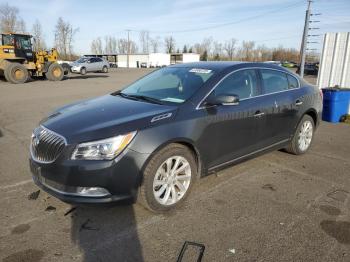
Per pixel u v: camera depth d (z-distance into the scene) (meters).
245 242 2.98
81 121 3.36
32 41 20.81
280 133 4.85
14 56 19.97
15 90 15.62
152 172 3.27
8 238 2.99
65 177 3.04
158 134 3.27
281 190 4.09
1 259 2.71
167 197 3.46
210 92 3.86
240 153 4.25
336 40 9.53
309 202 3.77
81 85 18.81
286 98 4.84
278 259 2.75
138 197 3.31
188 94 3.84
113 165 3.04
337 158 5.39
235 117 4.02
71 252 2.82
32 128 7.41
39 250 2.84
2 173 4.55
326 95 8.52
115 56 81.12
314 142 6.42
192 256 2.77
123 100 4.10
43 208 3.54
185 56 69.81
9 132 7.01
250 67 4.49
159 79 4.55
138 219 3.35
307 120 5.42
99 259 2.73
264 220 3.36
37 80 22.52
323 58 9.91
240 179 4.41
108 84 19.70
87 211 3.48
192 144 3.58
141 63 69.12
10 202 3.67
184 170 3.62
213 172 4.01
